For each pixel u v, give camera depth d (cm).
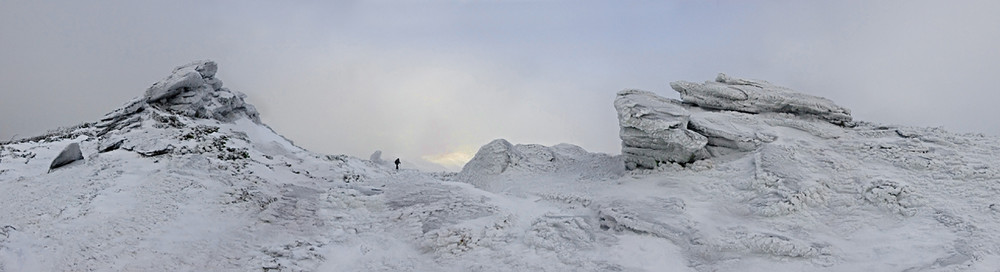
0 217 1382
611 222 1617
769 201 1625
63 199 1498
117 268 1177
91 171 1778
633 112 2078
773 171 1795
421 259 1427
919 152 1933
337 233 1553
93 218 1370
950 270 1160
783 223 1523
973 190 1593
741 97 2464
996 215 1418
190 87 3002
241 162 2144
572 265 1354
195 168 1852
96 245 1248
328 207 1755
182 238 1340
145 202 1488
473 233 1516
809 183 1694
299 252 1388
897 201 1534
